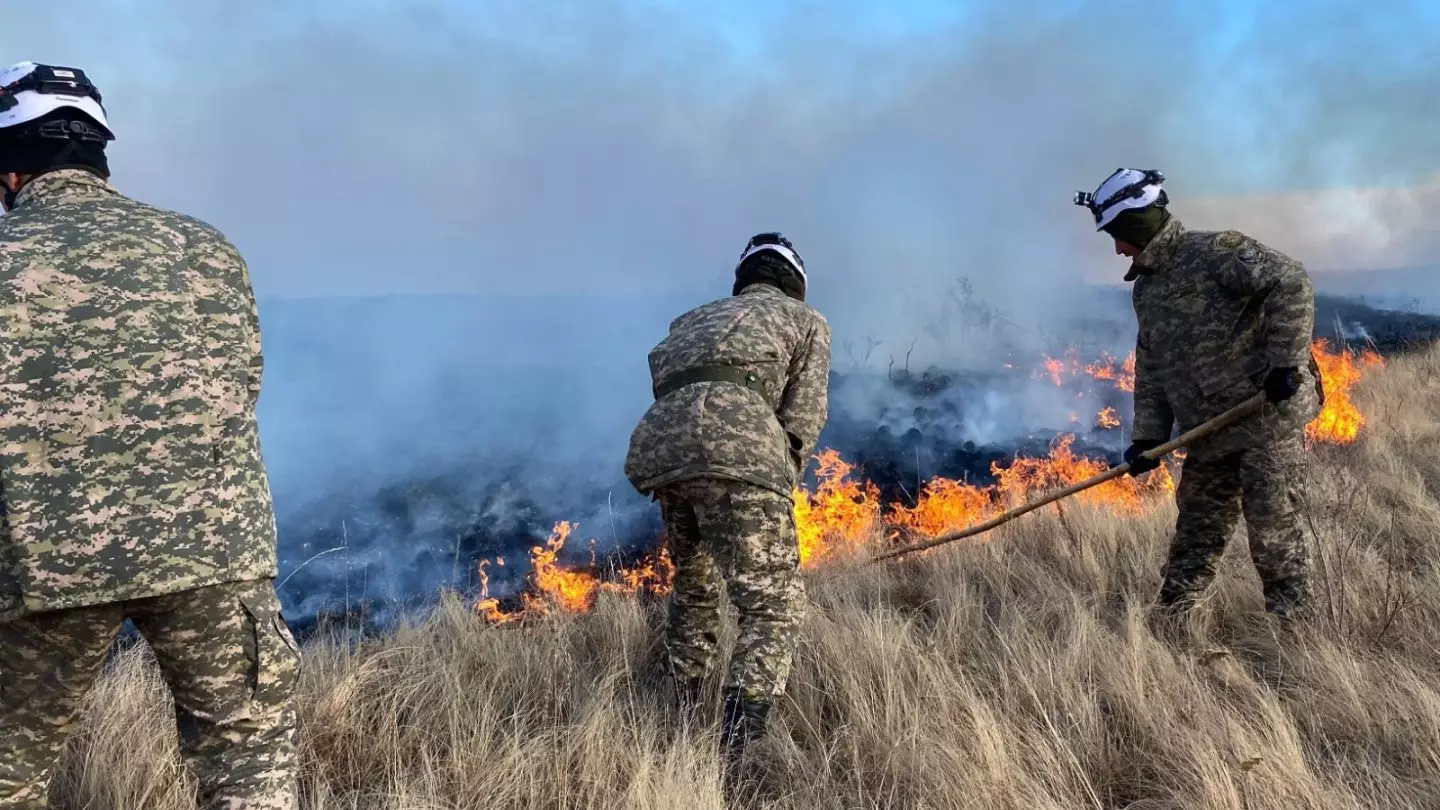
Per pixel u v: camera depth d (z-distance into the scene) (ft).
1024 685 9.46
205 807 6.07
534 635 11.49
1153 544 14.51
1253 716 8.74
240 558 5.82
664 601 13.29
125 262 5.70
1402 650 10.20
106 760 7.67
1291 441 10.85
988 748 7.88
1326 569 11.61
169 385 5.64
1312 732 8.68
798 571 9.16
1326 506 14.16
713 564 9.92
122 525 5.40
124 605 5.68
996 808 7.41
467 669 10.34
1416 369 31.96
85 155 6.20
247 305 6.42
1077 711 8.89
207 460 5.73
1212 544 11.78
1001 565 14.02
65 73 6.21
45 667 5.73
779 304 9.77
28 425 5.30
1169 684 9.37
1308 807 7.18
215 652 5.86
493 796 7.77
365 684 9.74
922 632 11.62
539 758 8.20
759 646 8.73
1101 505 17.33
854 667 9.86
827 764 8.18
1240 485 11.43
